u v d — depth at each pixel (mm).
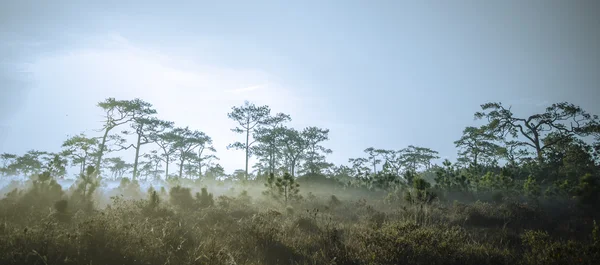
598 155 27531
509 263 5824
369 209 13297
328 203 16547
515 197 16797
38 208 9812
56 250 5215
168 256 5348
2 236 5570
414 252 5938
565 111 33438
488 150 41406
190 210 12109
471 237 7633
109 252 5355
